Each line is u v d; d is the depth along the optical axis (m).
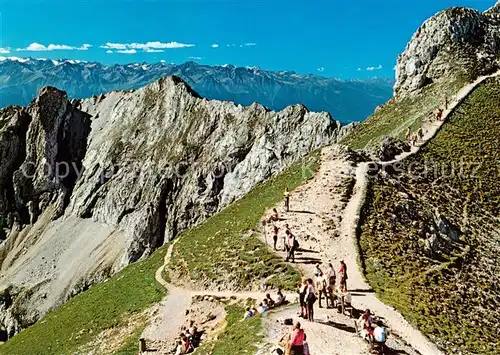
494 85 110.81
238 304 53.75
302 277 51.09
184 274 68.62
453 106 103.00
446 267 53.97
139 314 65.44
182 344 50.59
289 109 190.12
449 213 70.06
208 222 90.12
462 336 40.41
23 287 185.50
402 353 33.88
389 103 133.38
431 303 44.72
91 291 99.94
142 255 188.88
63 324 83.94
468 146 87.62
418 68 130.50
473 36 132.62
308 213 63.66
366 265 50.97
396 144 85.31
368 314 34.81
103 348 63.19
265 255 58.22
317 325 36.91
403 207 64.88
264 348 34.19
